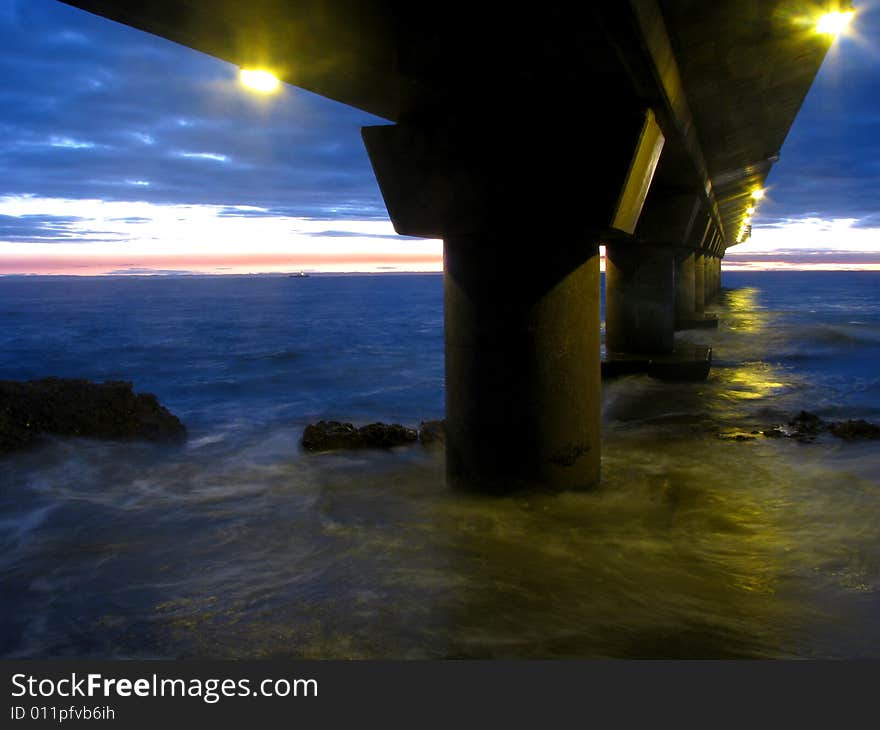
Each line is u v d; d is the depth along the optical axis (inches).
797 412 488.1
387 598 192.2
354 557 224.5
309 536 247.4
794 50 302.5
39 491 317.1
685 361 589.6
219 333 1675.7
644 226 600.4
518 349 251.8
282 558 226.5
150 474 349.1
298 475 340.2
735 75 322.0
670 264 627.5
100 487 324.8
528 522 250.7
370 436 399.2
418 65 213.0
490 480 260.5
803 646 161.6
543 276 248.8
